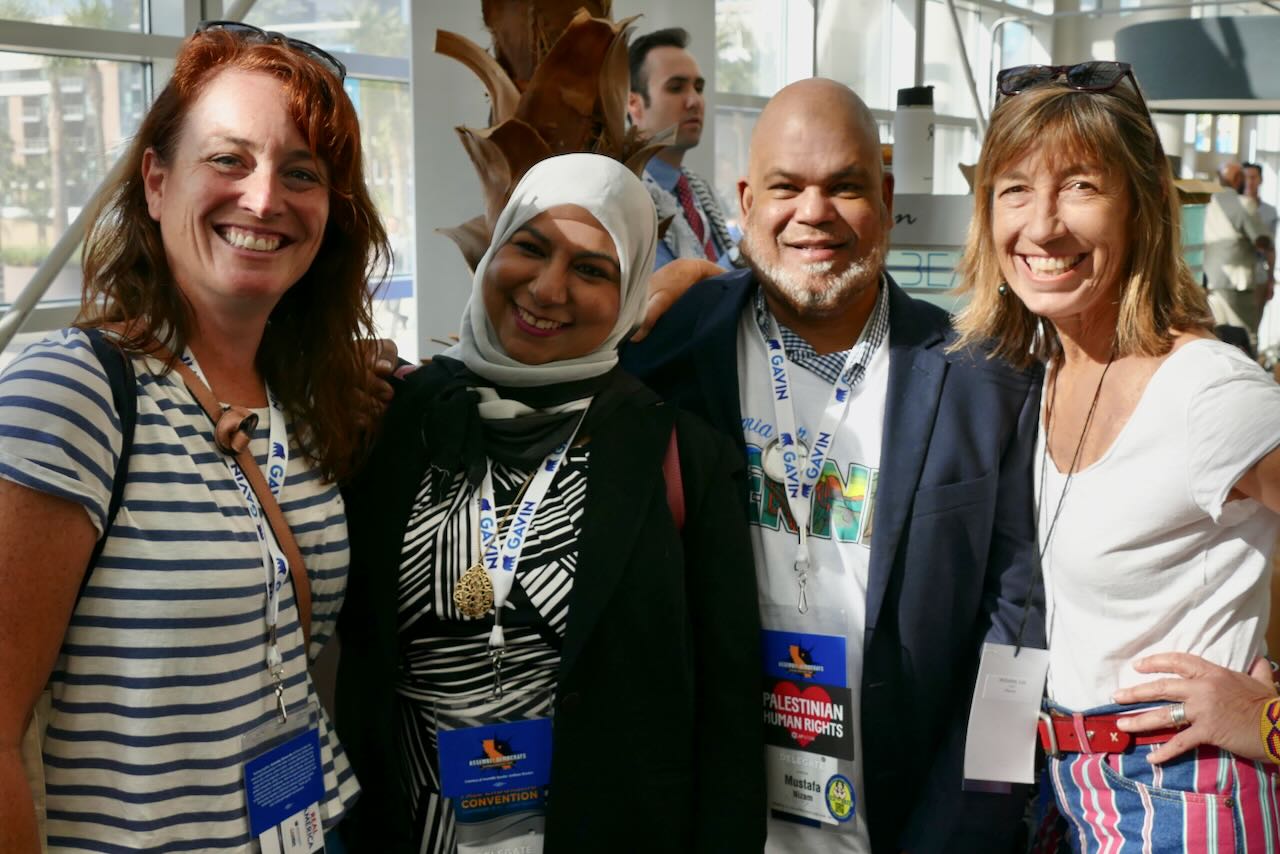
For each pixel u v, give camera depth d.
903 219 3.57
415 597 1.73
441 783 1.70
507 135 2.25
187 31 3.31
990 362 2.02
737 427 2.04
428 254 3.60
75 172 3.20
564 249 1.79
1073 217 1.77
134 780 1.40
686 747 1.80
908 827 1.97
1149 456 1.72
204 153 1.49
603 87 2.31
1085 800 1.80
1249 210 6.41
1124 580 1.74
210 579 1.44
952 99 10.17
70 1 3.09
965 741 1.95
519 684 1.73
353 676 1.79
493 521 1.74
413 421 1.84
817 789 1.94
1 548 1.29
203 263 1.51
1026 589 1.94
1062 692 1.86
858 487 2.01
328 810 1.64
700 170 5.35
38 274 2.22
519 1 2.41
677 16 5.13
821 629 1.98
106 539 1.39
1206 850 1.66
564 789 1.70
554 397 1.83
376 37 4.45
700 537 1.86
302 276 1.72
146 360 1.48
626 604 1.74
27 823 1.31
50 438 1.32
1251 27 3.47
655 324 2.29
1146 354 1.79
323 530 1.68
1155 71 3.64
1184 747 1.67
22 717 1.32
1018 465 1.98
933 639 1.95
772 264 2.02
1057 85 1.82
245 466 1.55
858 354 2.06
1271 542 1.69
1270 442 1.57
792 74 7.75
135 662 1.39
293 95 1.52
